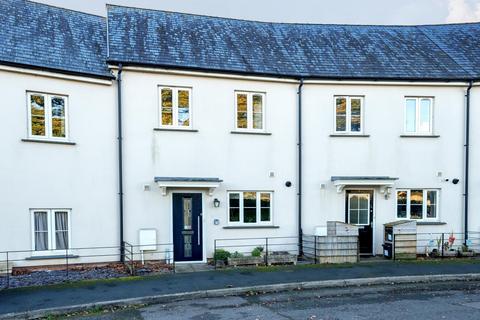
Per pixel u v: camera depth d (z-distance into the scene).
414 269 11.01
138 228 12.00
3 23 11.71
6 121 10.53
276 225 13.02
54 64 11.13
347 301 8.43
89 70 11.54
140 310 7.92
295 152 13.21
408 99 13.59
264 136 13.02
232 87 12.80
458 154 13.54
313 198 13.23
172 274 10.54
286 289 9.43
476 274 10.45
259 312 7.71
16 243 10.66
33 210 10.90
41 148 10.97
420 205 13.59
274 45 14.63
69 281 9.75
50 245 11.12
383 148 13.38
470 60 14.28
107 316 7.54
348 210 13.45
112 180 11.84
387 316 7.39
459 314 7.49
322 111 13.29
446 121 13.52
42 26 12.47
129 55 12.09
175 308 8.05
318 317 7.38
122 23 13.69
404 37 15.94
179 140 12.35
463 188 13.54
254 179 12.91
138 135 12.05
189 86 12.47
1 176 10.47
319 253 12.08
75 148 11.41
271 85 13.10
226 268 11.31
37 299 8.27
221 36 14.49
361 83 13.21
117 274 10.61
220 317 7.42
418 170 13.44
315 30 16.02
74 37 12.68
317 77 13.03
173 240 12.27
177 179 11.90
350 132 13.39
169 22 14.52
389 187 13.23
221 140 12.68
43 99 11.10
